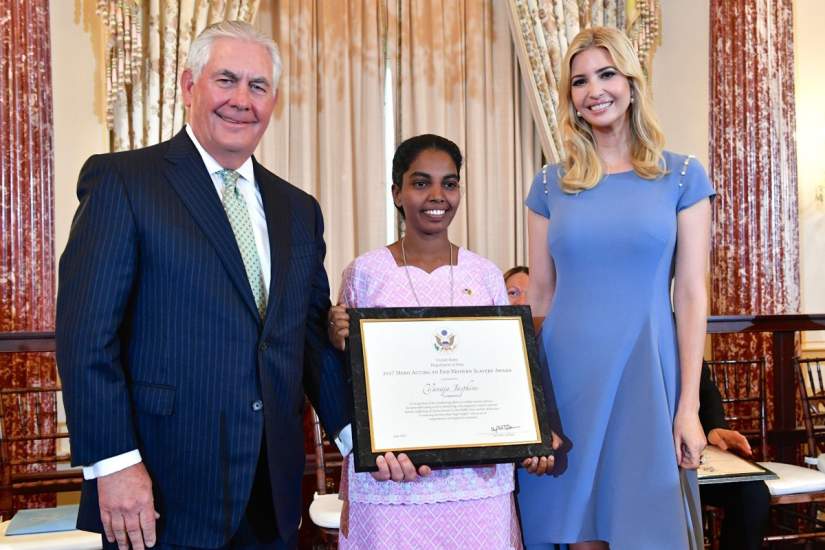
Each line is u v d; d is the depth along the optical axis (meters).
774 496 3.08
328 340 2.03
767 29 5.08
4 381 4.15
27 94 4.32
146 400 1.67
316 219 2.00
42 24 4.38
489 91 5.48
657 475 2.07
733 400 3.64
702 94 5.50
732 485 3.03
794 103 5.14
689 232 2.16
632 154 2.22
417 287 2.08
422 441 1.90
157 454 1.69
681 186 2.16
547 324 2.25
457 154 2.14
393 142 5.36
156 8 4.65
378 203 5.24
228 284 1.72
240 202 1.84
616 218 2.15
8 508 3.08
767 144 5.05
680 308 2.16
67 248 1.67
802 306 5.25
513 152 5.52
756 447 4.06
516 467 2.27
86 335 1.60
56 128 4.65
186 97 1.87
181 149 1.79
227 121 1.77
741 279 5.02
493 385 1.99
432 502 1.97
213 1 4.74
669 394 2.12
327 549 3.83
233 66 1.77
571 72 2.22
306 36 5.08
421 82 5.32
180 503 1.69
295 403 1.83
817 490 3.12
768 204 5.03
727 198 5.09
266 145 5.01
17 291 4.26
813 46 5.38
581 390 2.16
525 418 1.98
